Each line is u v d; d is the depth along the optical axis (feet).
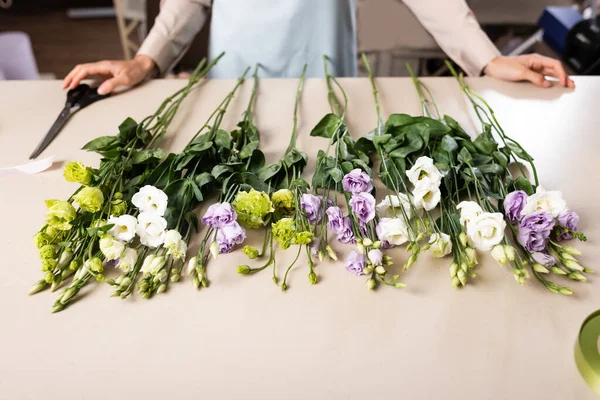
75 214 2.26
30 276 2.27
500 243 2.29
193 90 3.68
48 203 2.26
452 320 2.05
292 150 2.71
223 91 3.66
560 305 2.10
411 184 2.64
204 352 1.95
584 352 1.83
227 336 2.00
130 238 2.23
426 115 3.29
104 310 2.12
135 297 2.17
